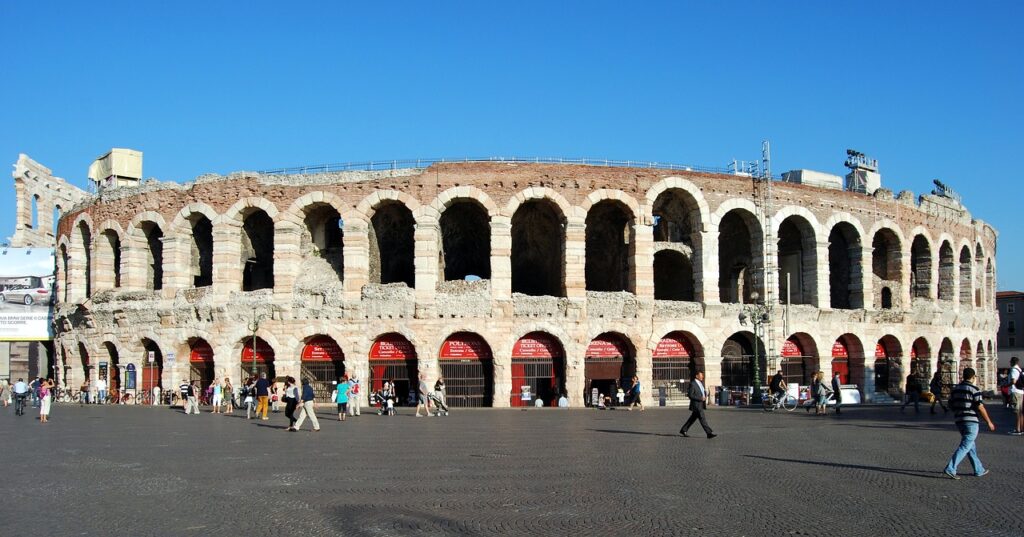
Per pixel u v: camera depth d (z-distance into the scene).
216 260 54.22
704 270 54.72
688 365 55.06
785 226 61.62
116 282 65.31
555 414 45.09
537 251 61.09
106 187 63.75
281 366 52.34
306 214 54.59
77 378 63.34
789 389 54.25
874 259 67.62
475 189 52.34
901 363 62.66
